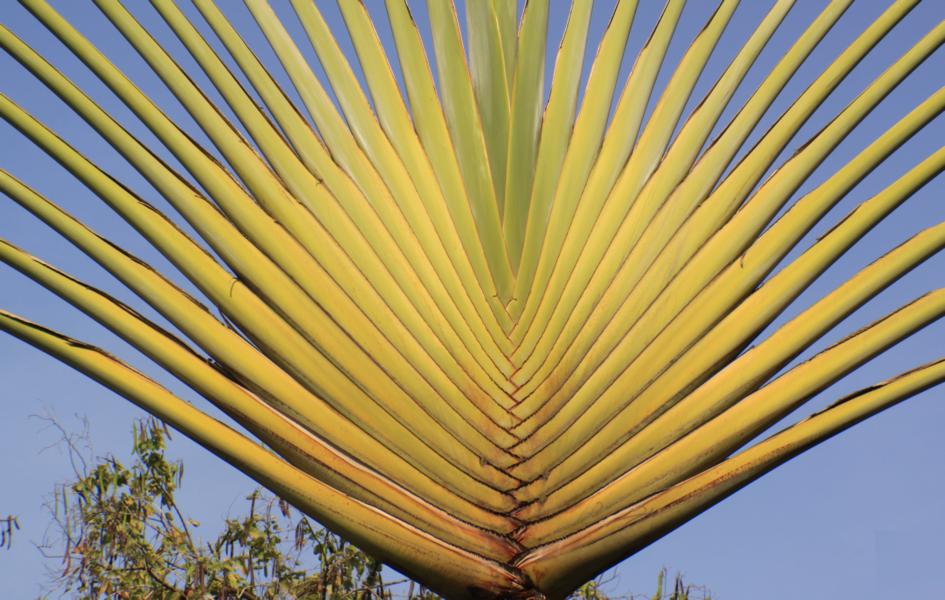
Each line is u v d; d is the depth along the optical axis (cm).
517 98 822
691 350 744
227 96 766
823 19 759
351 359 751
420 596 1442
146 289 733
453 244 777
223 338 738
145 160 745
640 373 747
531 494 745
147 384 719
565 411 751
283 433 736
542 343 761
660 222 764
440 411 751
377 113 796
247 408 734
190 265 745
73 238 726
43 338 713
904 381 715
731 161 765
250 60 772
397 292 763
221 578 1548
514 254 784
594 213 777
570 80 817
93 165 735
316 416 743
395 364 754
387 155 790
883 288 727
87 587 1583
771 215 749
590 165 787
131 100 743
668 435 739
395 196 782
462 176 798
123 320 723
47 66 734
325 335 752
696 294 749
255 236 754
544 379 757
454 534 739
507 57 831
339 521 729
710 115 775
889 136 732
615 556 736
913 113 730
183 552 1591
